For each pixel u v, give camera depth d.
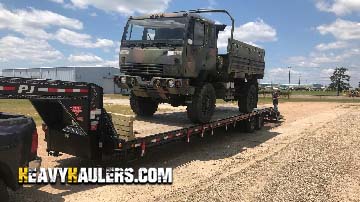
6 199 4.57
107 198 5.75
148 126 8.58
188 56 8.68
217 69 10.29
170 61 8.56
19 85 5.45
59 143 6.96
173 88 8.55
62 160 7.80
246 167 7.86
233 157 8.84
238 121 11.82
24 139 4.69
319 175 7.29
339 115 20.33
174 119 9.99
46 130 7.11
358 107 27.20
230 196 5.95
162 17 8.91
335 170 7.71
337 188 6.50
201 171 7.48
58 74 60.31
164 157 8.63
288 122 16.69
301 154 9.25
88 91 6.33
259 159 8.66
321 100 38.56
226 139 11.51
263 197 5.93
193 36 8.87
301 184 6.67
